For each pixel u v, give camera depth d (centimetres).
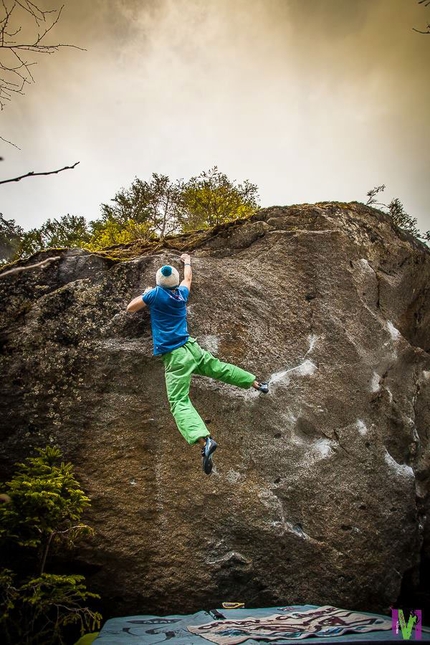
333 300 534
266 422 480
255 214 566
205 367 420
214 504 447
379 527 482
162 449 454
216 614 384
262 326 509
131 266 496
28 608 400
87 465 438
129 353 465
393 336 555
